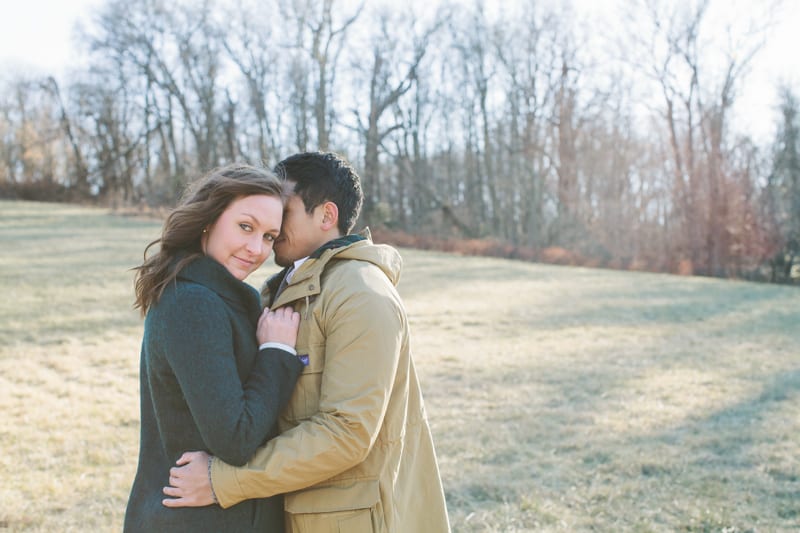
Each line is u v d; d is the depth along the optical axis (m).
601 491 4.30
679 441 5.38
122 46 43.53
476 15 37.97
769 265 26.47
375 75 38.91
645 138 36.16
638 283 19.66
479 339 10.30
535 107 36.69
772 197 27.64
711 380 7.67
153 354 1.67
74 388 6.84
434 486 1.95
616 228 31.89
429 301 14.16
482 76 38.53
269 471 1.59
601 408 6.46
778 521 3.87
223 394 1.56
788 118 28.23
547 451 5.16
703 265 26.95
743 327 11.84
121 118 45.47
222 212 1.78
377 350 1.66
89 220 30.25
